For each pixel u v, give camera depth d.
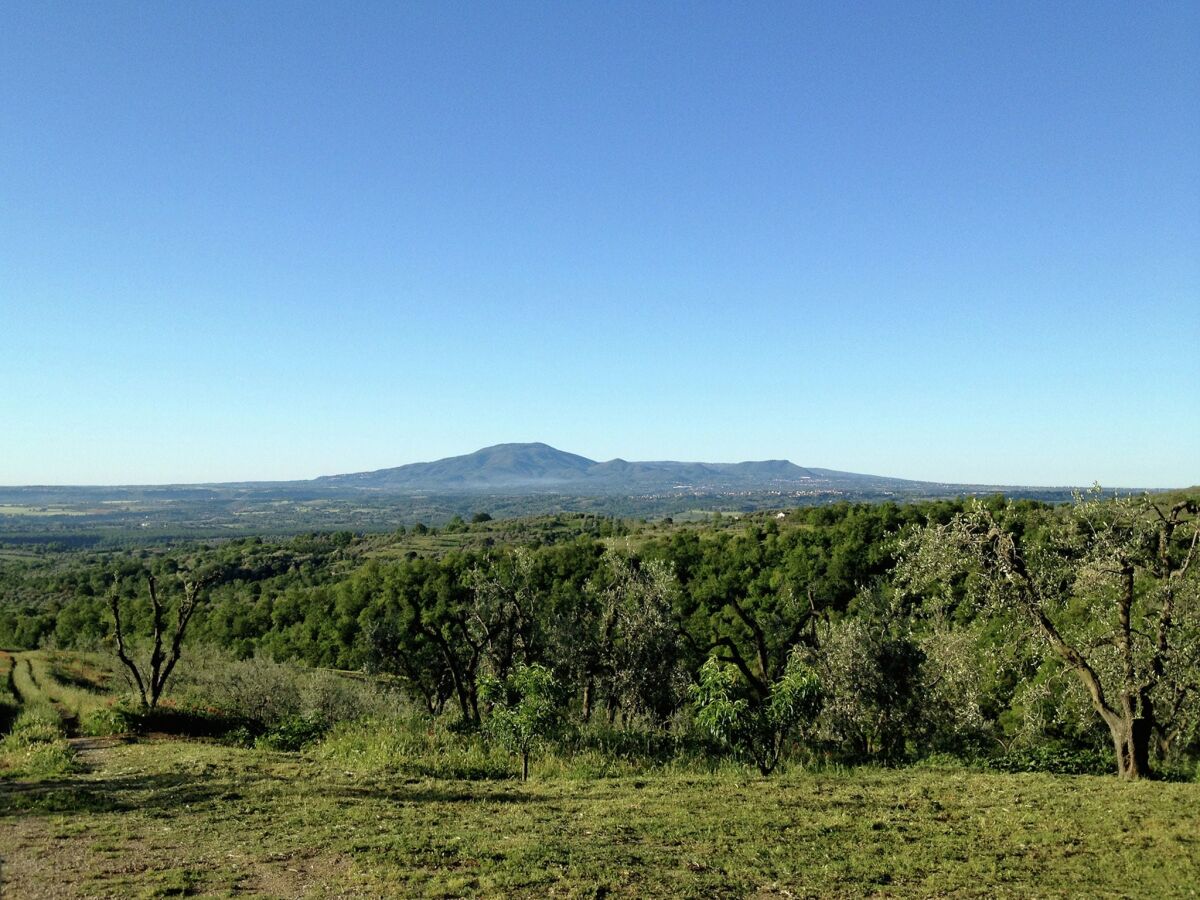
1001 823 12.20
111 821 11.32
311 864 9.25
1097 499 18.17
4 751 19.78
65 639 72.81
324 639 57.31
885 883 9.27
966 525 17.89
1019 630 18.59
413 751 19.33
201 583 29.83
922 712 21.48
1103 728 21.88
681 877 9.08
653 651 27.45
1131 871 9.86
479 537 130.00
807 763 19.20
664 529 108.00
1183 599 17.14
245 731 23.83
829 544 49.22
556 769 18.06
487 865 9.20
